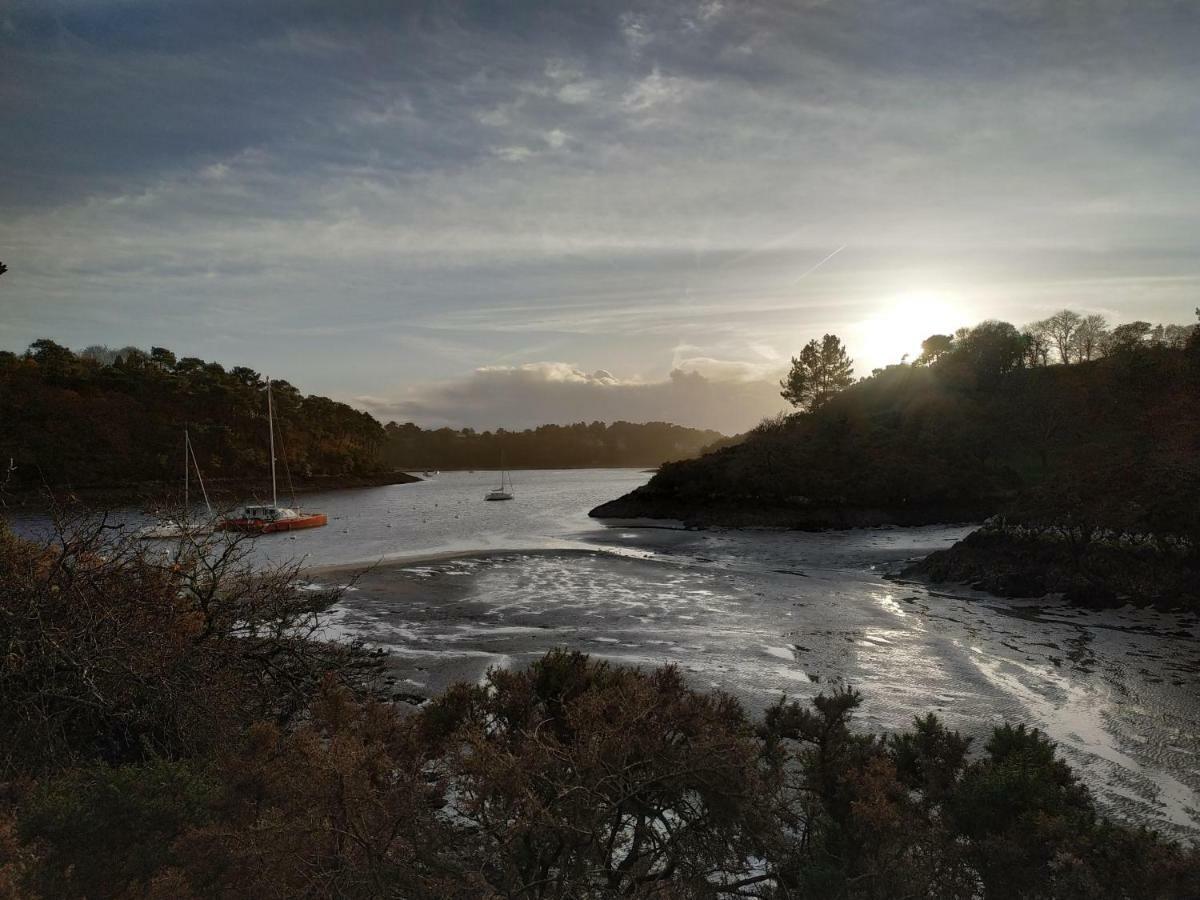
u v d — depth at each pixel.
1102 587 23.00
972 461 65.75
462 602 23.09
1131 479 27.20
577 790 3.93
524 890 3.67
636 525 55.66
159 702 6.72
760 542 43.62
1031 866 4.68
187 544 8.70
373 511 78.38
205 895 3.95
